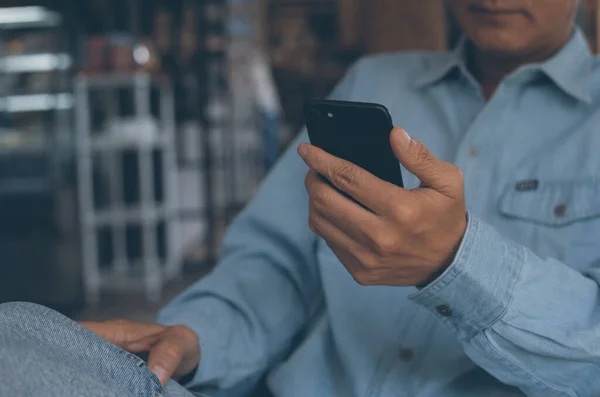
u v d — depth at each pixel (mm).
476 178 873
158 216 3861
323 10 4375
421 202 576
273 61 4406
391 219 580
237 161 6031
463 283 640
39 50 4711
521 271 656
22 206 5020
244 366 887
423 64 1024
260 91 5617
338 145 636
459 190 583
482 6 840
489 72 960
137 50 3723
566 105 868
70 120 4961
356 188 585
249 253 976
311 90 4434
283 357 969
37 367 516
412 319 854
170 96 4156
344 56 4152
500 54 891
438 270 644
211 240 4496
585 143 822
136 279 3691
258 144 5895
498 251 646
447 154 930
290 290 961
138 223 4172
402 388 829
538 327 657
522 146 867
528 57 911
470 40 948
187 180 4734
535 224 819
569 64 869
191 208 4746
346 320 883
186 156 4785
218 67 5156
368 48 1812
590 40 1384
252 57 5586
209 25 4941
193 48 4930
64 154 4980
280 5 4410
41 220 5016
